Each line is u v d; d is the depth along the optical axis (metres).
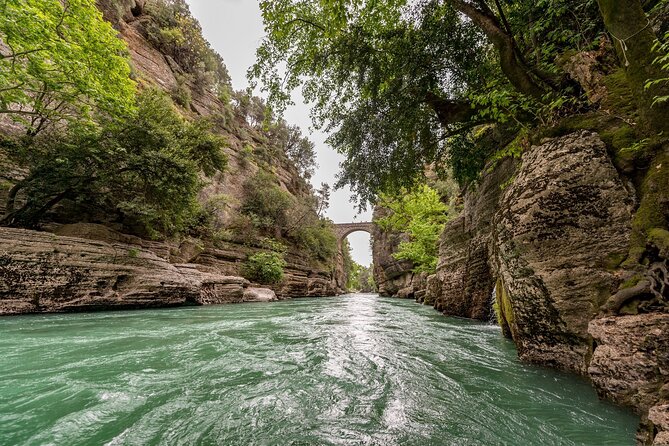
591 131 3.59
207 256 21.23
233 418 2.46
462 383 3.34
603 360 2.45
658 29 3.49
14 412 2.50
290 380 3.43
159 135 12.71
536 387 3.13
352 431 2.26
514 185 4.29
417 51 6.38
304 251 37.19
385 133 7.79
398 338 6.19
